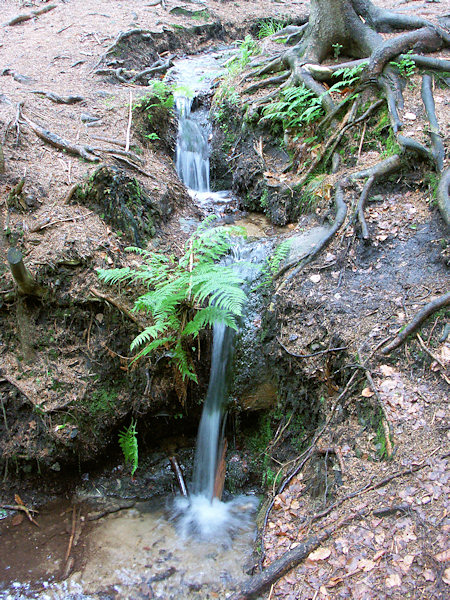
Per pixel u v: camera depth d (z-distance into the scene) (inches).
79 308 191.2
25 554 167.5
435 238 189.6
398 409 147.6
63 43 372.5
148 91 304.5
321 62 277.0
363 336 166.1
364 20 273.6
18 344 192.2
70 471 192.7
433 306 160.7
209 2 500.1
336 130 244.1
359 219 200.4
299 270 192.5
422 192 209.2
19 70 320.5
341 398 162.1
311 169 242.8
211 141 306.0
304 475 161.2
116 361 189.8
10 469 187.8
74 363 188.5
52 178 215.5
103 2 474.0
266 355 189.6
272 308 189.0
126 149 245.6
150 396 192.1
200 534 175.5
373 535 127.3
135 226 215.0
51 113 263.3
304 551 131.3
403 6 362.6
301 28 339.0
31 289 186.4
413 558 120.0
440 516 124.3
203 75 353.7
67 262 191.0
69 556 167.0
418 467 134.9
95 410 185.9
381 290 179.2
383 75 242.2
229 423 202.1
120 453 200.4
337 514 136.5
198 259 185.2
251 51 337.7
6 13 446.6
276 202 249.8
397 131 220.2
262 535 152.2
